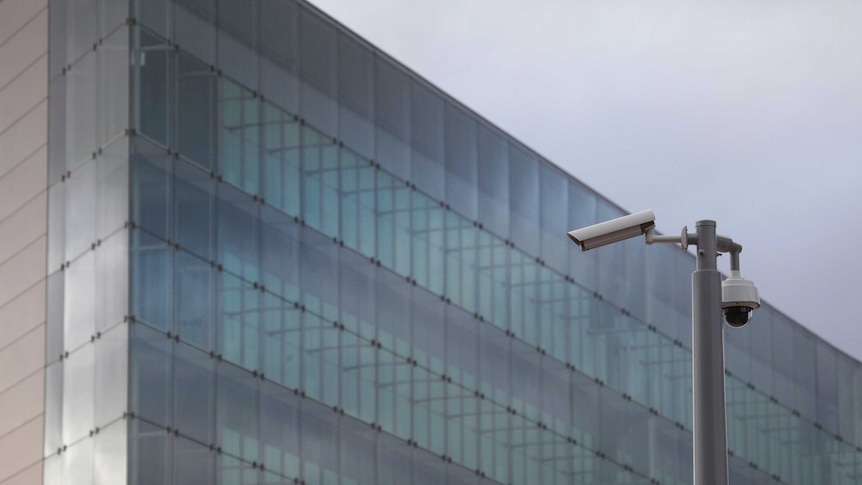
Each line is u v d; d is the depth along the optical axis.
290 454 48.88
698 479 19.83
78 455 45.56
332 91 53.34
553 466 60.69
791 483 75.62
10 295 49.59
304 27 52.59
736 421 71.94
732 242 21.55
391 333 54.09
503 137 61.59
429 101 57.81
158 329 45.41
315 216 51.75
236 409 47.22
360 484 51.47
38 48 50.22
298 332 50.12
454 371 56.66
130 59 46.44
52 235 48.25
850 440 81.44
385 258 54.50
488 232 59.75
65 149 48.25
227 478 46.44
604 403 64.44
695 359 20.45
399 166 55.88
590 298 64.81
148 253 45.66
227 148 48.88
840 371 81.81
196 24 48.50
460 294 57.78
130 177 45.66
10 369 49.06
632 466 65.44
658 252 69.81
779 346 76.50
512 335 59.97
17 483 48.06
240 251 48.62
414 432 54.25
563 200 64.69
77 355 46.34
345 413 51.41
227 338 47.50
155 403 44.81
